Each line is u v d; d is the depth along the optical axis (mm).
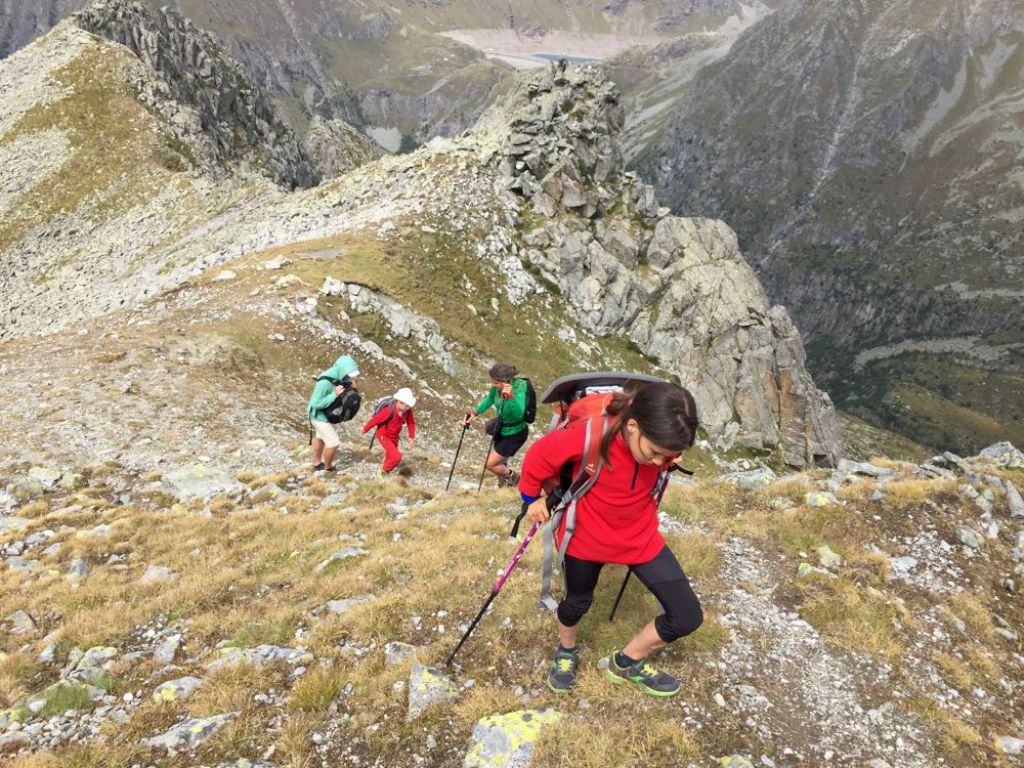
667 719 5605
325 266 46562
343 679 6492
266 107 165625
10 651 9062
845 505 9906
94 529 13906
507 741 5328
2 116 99562
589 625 6754
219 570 10719
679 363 67938
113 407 22188
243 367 30156
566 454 4953
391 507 13609
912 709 6207
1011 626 7910
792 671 6512
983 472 10992
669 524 9812
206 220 79312
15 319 64875
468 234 60312
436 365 44125
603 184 73875
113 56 111562
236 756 5750
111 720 6656
